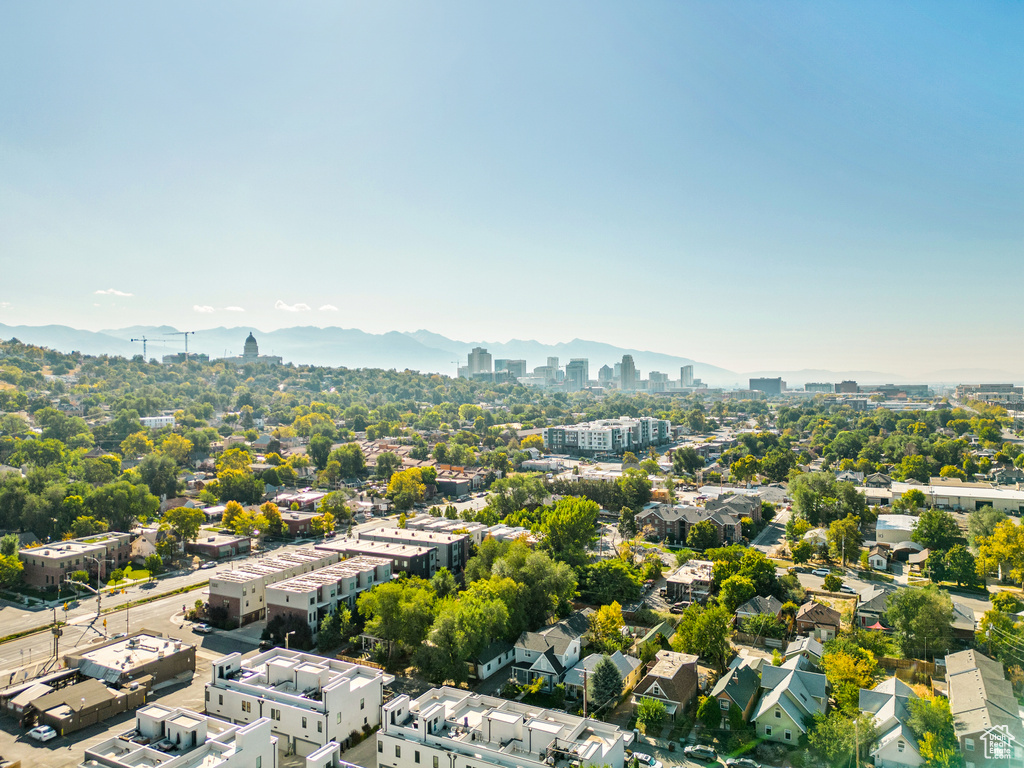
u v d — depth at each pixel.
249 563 134.25
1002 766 72.38
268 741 72.19
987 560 138.50
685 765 77.50
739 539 178.12
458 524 172.00
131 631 119.12
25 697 89.69
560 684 95.25
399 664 105.69
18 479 191.00
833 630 111.62
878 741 76.69
